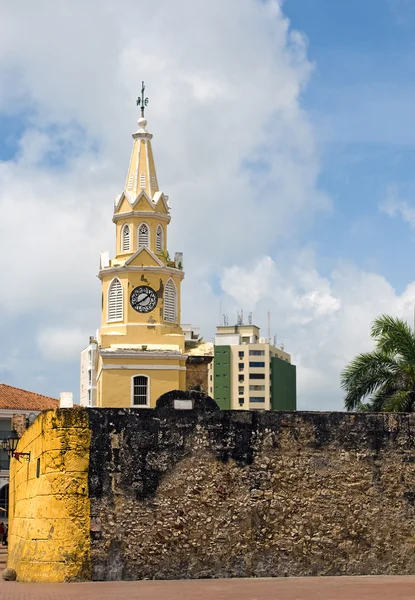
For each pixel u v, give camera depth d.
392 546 34.66
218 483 33.75
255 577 33.41
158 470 33.38
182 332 77.56
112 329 75.88
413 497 35.12
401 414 35.53
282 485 34.22
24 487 37.16
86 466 32.88
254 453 34.22
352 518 34.53
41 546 32.62
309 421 34.81
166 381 73.25
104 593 27.88
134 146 79.81
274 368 185.75
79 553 32.28
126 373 73.06
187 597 26.53
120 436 33.28
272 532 33.88
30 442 36.47
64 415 33.00
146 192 77.75
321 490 34.47
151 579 32.62
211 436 33.97
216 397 184.50
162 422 33.66
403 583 30.94
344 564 34.19
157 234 77.88
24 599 26.41
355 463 34.91
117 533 32.72
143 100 80.81
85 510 32.59
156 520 33.06
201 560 33.19
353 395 46.62
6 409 87.69
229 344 186.75
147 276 75.81
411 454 35.34
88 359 143.00
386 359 46.09
